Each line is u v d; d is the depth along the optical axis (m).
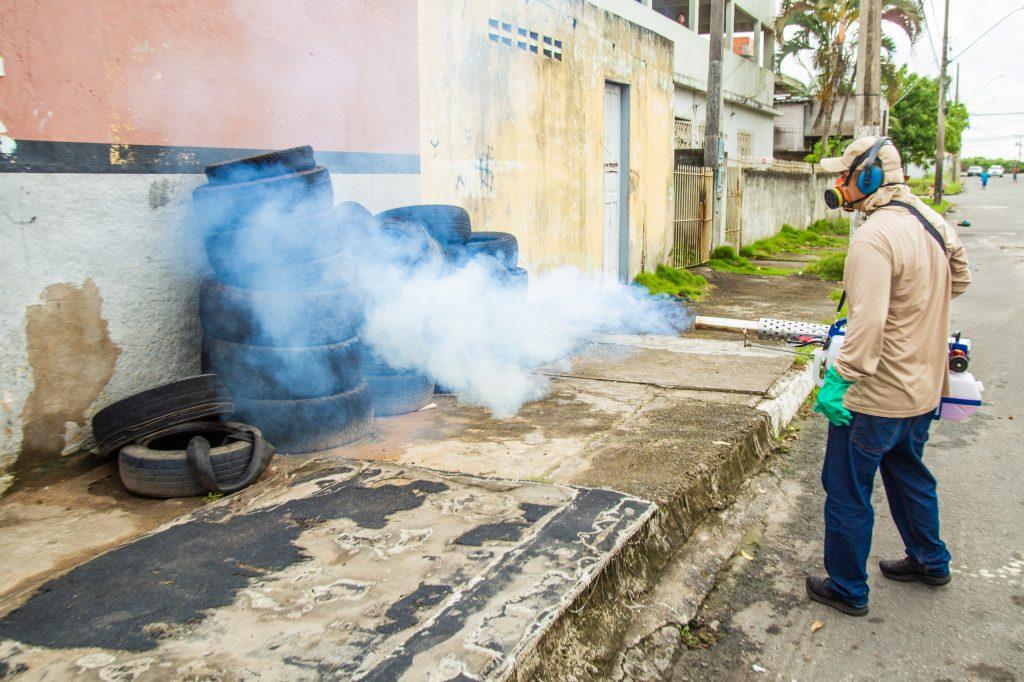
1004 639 3.31
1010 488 4.91
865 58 11.49
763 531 4.36
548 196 9.48
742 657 3.21
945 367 3.47
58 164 4.19
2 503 3.99
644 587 3.54
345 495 3.97
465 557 3.28
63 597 2.97
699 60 21.69
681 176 14.52
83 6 4.25
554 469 4.49
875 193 3.36
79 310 4.36
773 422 5.82
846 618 3.50
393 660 2.54
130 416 4.18
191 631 2.73
